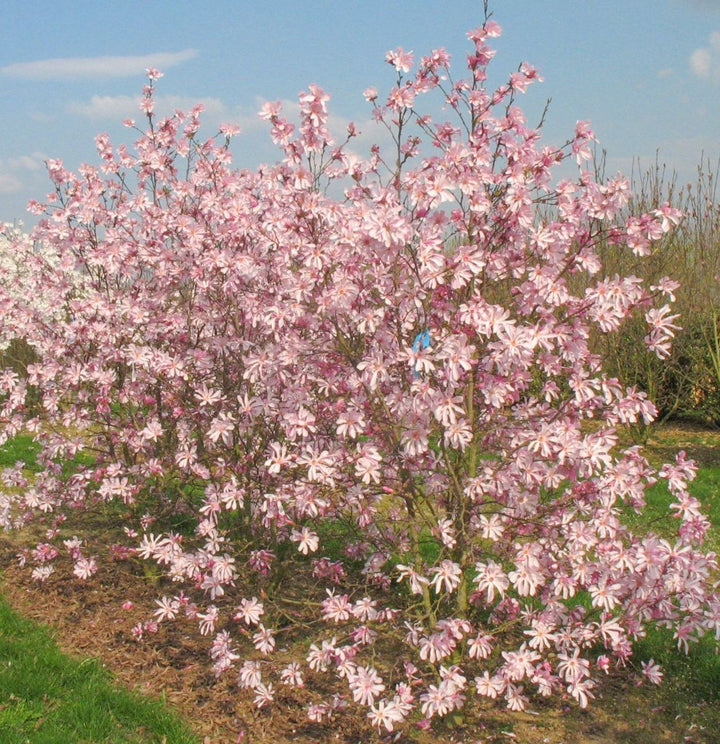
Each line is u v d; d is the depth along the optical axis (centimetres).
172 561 457
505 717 386
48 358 573
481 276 376
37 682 406
